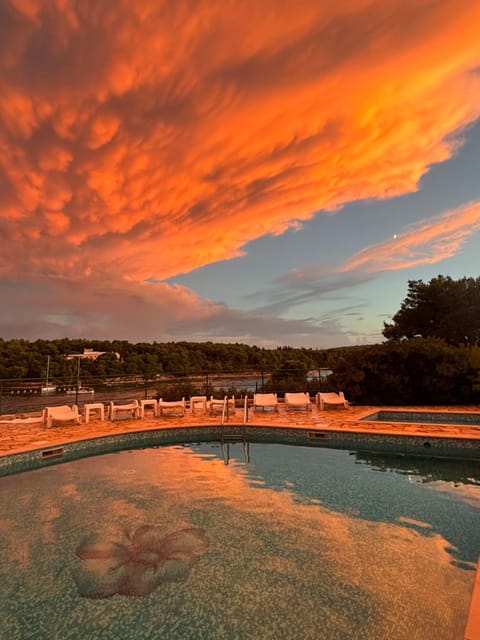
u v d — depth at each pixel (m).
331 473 6.57
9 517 4.85
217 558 3.75
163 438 9.36
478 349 12.30
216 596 3.11
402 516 4.68
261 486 5.98
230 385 15.60
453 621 2.71
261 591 3.18
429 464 7.01
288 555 3.79
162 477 6.52
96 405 10.81
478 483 5.90
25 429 9.51
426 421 10.67
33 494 5.72
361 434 8.21
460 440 7.35
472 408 11.36
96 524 4.62
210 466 7.16
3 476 6.66
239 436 9.47
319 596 3.08
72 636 2.67
